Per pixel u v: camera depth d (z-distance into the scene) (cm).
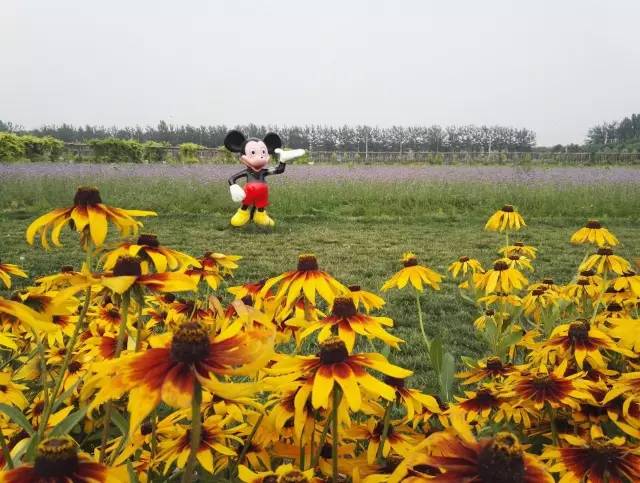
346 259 790
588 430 139
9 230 980
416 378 347
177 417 148
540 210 1326
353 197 1437
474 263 349
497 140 5528
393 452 136
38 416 170
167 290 108
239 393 79
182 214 1273
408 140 5378
